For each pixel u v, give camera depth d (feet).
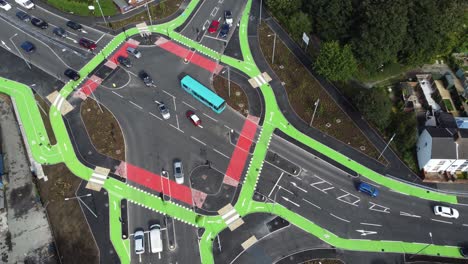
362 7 316.19
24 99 331.36
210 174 290.15
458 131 270.26
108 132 310.65
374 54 315.99
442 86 327.67
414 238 262.26
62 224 268.21
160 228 265.75
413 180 286.46
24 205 278.26
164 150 302.04
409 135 284.61
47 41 369.71
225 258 254.27
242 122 318.24
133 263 252.42
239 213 272.92
